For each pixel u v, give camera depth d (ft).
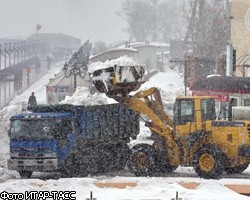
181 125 147.02
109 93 154.10
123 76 152.66
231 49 291.17
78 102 171.32
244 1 305.73
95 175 158.51
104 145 159.94
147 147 150.10
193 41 463.01
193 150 145.18
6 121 194.70
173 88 375.86
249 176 149.69
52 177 155.74
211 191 120.88
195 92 263.90
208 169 140.67
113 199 109.60
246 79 250.37
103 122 159.84
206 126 143.95
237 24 307.37
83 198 110.32
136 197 111.55
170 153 148.66
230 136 141.18
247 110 145.59
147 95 153.89
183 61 357.82
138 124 171.83
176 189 119.34
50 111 156.46
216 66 344.69
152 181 127.34
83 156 154.30
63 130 149.48
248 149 139.03
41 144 147.74
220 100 252.01
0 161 170.40
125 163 167.02
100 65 155.63
